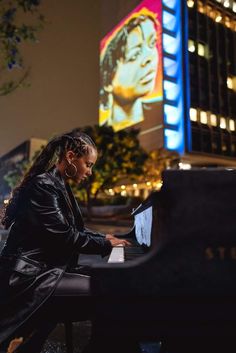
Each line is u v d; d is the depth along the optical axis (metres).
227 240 1.08
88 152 1.88
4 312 1.48
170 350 1.11
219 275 1.07
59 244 1.59
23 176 1.91
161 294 1.06
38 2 6.58
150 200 1.61
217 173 1.12
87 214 35.03
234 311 1.08
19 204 1.71
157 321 1.07
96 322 1.08
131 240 2.64
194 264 1.07
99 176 34.78
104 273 1.06
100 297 1.08
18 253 1.62
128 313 1.08
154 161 45.81
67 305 1.52
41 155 1.90
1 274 1.57
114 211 39.69
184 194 1.11
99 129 35.53
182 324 1.07
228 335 1.07
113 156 35.03
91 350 1.09
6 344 1.42
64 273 1.61
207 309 1.08
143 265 1.07
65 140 1.87
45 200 1.63
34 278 1.53
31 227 1.62
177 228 1.09
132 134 36.94
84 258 6.38
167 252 1.08
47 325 1.54
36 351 1.53
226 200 1.11
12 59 6.81
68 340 1.88
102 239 1.72
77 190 35.59
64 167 1.87
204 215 1.10
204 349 1.08
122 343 1.08
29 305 1.47
